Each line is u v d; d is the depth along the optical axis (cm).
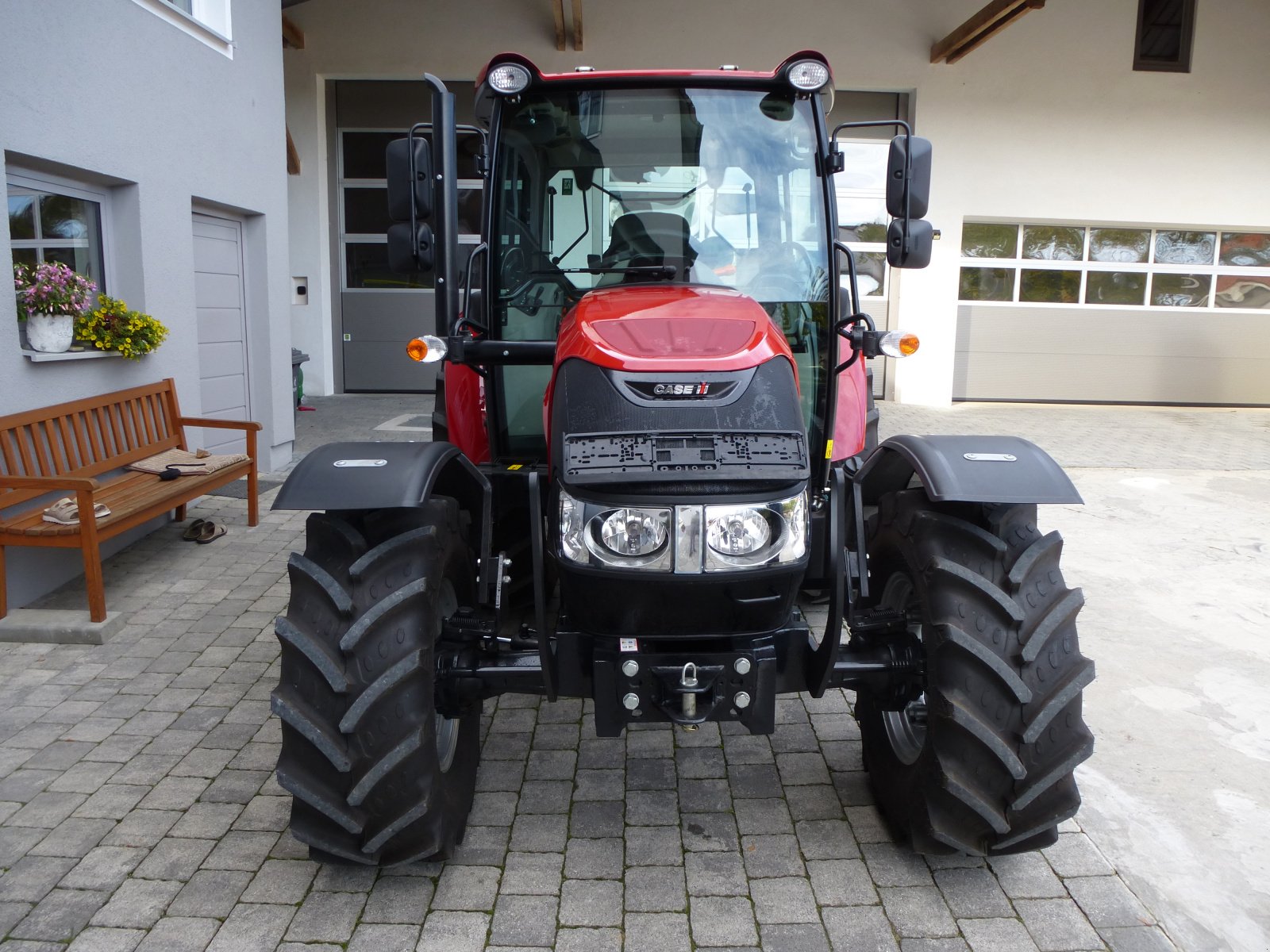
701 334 243
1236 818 281
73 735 324
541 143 327
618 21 1120
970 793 228
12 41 425
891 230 293
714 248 328
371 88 1148
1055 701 226
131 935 226
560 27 1077
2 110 420
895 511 265
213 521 570
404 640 228
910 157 285
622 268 329
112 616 411
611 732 234
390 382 1198
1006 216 1154
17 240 461
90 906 236
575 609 235
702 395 228
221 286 672
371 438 880
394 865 238
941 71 1122
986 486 234
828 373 323
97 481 485
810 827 273
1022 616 233
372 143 1159
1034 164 1142
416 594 230
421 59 1123
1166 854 262
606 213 329
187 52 582
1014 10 957
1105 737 332
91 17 484
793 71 307
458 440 387
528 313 334
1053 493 233
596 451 220
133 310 543
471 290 328
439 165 271
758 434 223
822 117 320
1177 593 484
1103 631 432
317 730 221
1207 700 362
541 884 246
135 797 286
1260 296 1195
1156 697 364
